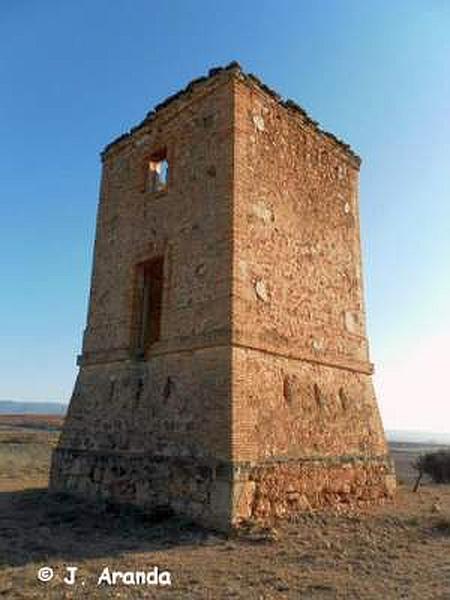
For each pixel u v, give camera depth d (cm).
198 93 1263
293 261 1225
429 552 800
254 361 1038
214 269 1083
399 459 4709
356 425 1288
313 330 1238
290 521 955
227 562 715
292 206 1263
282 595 577
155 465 1056
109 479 1170
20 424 6800
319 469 1106
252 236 1114
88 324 1459
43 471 2102
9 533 902
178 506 972
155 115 1395
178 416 1049
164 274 1215
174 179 1274
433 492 1639
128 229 1395
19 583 617
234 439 920
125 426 1186
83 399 1383
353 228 1505
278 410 1055
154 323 1377
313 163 1384
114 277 1403
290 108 1327
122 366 1280
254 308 1073
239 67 1183
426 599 566
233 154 1116
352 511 1116
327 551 785
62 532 926
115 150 1545
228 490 884
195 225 1166
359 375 1385
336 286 1369
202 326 1071
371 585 621
